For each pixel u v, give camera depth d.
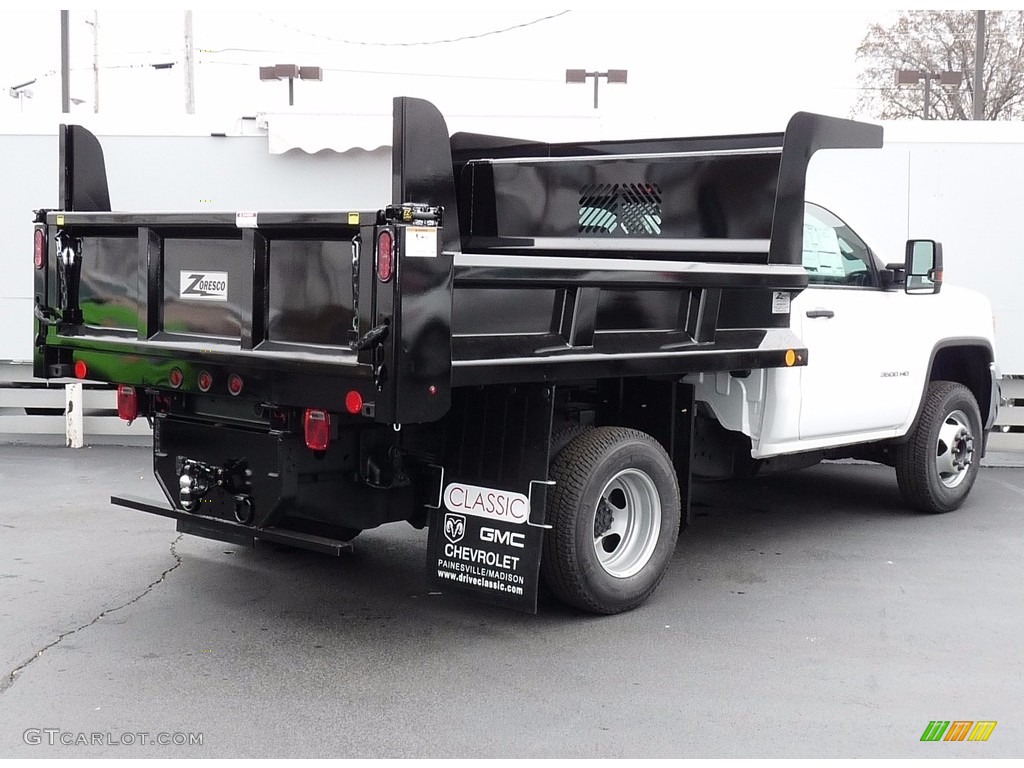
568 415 5.38
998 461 9.55
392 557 6.05
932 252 6.27
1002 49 33.88
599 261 4.69
